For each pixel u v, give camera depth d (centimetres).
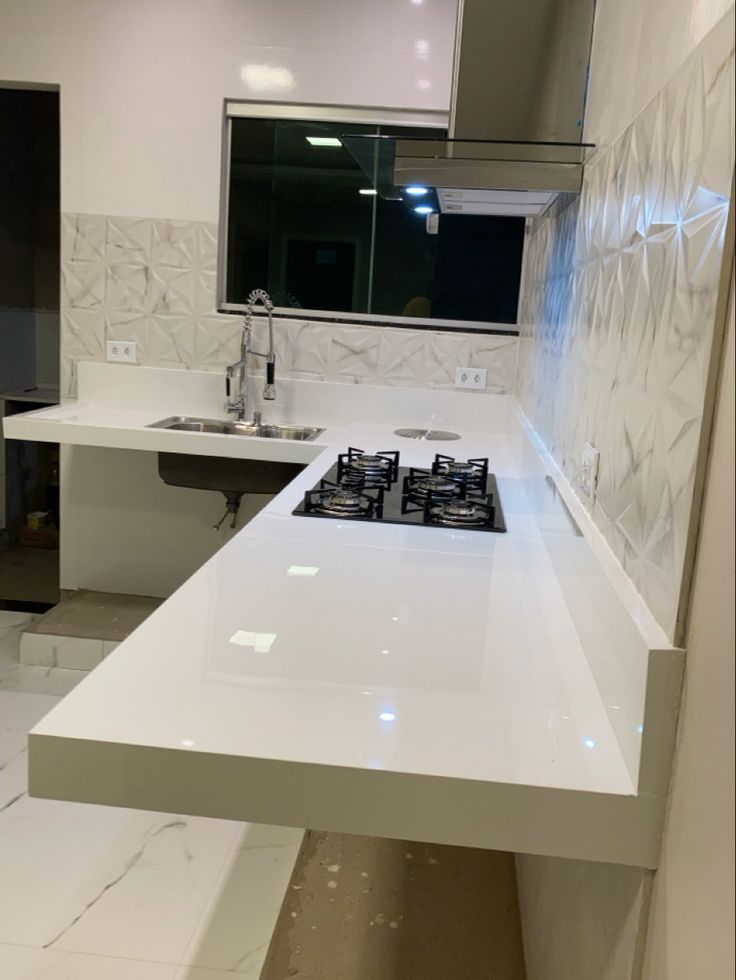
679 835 75
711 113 77
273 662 102
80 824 205
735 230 70
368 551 153
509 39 173
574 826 81
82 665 288
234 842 201
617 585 98
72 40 302
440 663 105
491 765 83
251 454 272
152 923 172
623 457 108
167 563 332
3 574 389
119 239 315
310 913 178
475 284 315
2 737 244
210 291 316
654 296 96
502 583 139
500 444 290
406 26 292
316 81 298
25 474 435
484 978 162
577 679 104
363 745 85
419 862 197
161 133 306
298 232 316
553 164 162
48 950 162
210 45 299
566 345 171
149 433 275
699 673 74
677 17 96
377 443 276
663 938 78
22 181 418
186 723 86
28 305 432
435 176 171
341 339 318
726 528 69
